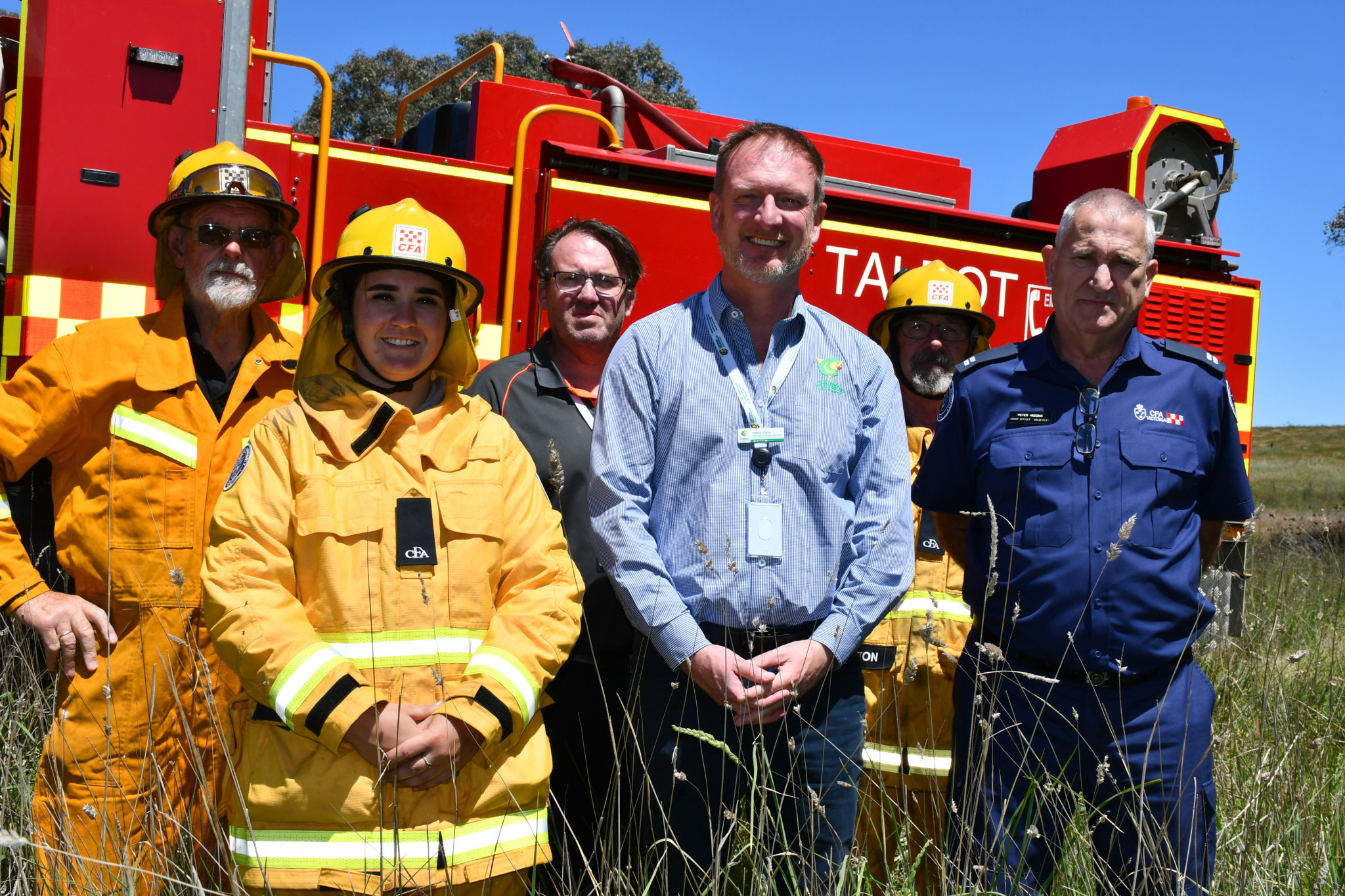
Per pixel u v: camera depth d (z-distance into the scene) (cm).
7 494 267
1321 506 1409
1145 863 251
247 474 218
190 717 259
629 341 254
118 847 240
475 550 222
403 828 205
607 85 508
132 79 361
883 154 570
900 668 331
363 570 213
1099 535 260
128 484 261
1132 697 259
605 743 312
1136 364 270
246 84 375
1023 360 276
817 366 252
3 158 422
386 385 236
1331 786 302
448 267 230
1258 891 253
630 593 237
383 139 600
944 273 362
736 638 242
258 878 200
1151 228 264
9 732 291
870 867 327
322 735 196
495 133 477
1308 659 434
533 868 220
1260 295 591
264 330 284
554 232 347
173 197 264
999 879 248
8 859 247
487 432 238
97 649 255
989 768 264
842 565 252
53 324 350
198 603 262
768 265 246
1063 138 611
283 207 275
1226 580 514
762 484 243
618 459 247
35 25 366
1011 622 266
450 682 214
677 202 449
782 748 242
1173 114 565
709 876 234
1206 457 271
